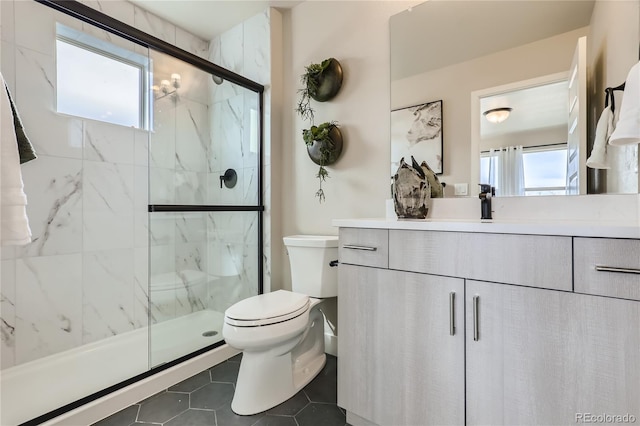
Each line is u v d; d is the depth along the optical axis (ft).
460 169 5.11
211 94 8.29
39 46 5.88
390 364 3.94
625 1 3.93
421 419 3.68
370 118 6.21
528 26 4.64
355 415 4.38
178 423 4.44
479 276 3.31
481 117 4.96
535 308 3.00
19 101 5.63
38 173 5.88
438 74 5.38
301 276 6.07
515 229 3.10
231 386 5.44
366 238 4.19
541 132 4.49
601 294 2.69
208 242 8.45
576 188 4.22
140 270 7.41
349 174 6.51
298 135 7.35
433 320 3.60
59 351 6.11
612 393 2.65
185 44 8.34
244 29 7.95
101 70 6.82
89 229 6.59
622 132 3.32
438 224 3.57
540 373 2.96
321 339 6.25
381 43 6.07
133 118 7.33
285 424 4.42
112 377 5.36
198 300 8.23
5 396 4.82
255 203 7.63
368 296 4.15
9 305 5.55
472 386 3.34
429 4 5.52
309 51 7.15
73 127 6.35
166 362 5.73
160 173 7.58
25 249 5.73
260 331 4.51
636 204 3.81
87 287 6.54
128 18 7.18
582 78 4.23
